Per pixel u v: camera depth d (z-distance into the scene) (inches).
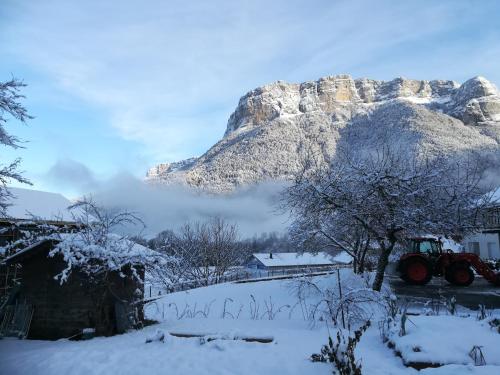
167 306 567.5
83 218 421.1
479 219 503.8
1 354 306.3
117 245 394.9
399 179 448.8
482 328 272.5
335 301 385.4
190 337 323.0
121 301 383.6
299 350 268.1
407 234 491.5
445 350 237.5
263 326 370.0
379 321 344.8
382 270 478.6
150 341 311.4
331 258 932.6
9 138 465.4
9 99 455.8
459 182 480.7
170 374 233.5
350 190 466.0
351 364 208.2
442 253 663.1
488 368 213.2
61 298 377.4
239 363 245.6
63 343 342.0
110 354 276.8
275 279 786.8
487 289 592.4
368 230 484.1
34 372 249.4
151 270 432.1
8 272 547.2
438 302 448.1
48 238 377.7
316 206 491.2
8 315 398.0
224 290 676.7
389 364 239.5
